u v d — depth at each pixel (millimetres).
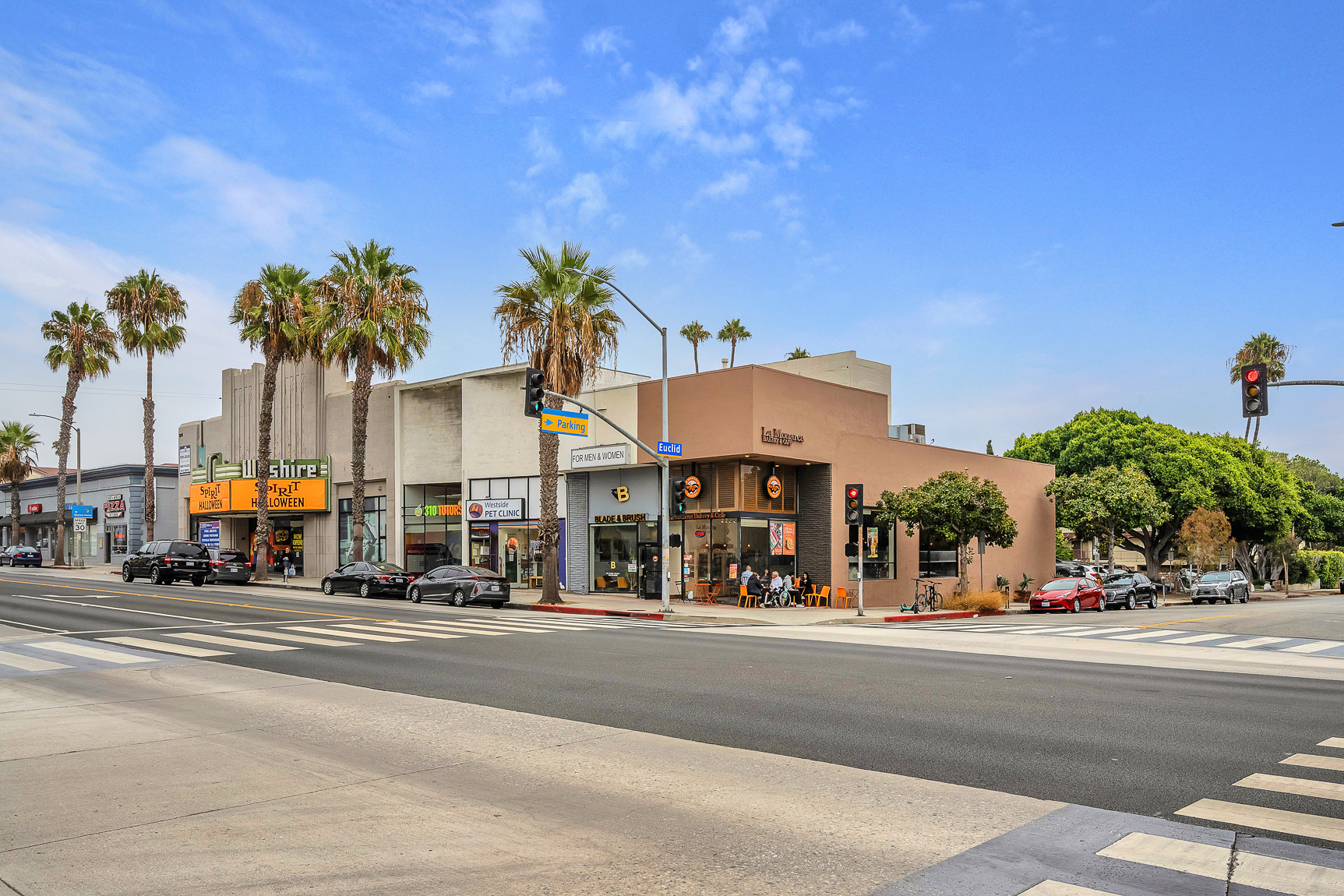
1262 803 7207
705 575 34438
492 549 40938
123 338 53781
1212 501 55500
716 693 12484
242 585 43719
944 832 6469
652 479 36031
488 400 41156
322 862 5836
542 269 32688
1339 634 23484
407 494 44312
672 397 34969
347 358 41031
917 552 39906
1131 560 83812
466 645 18375
